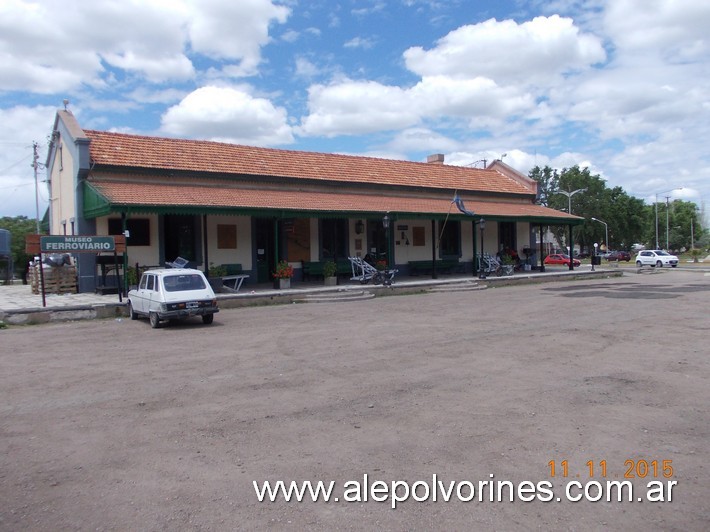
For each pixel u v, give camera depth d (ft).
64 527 13.53
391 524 13.56
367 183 87.66
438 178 99.86
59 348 36.94
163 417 21.75
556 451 17.69
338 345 36.04
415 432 19.56
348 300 63.67
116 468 16.96
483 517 13.84
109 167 64.90
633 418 20.67
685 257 272.10
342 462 17.11
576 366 29.09
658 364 29.22
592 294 67.97
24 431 20.43
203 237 69.36
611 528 13.28
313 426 20.38
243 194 70.74
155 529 13.39
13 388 26.48
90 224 63.72
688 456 17.19
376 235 86.28
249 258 73.61
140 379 27.81
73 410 22.89
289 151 87.35
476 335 39.04
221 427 20.44
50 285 65.10
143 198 58.75
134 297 49.96
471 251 97.60
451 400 23.30
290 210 66.80
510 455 17.43
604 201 238.48
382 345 35.81
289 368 29.66
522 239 106.83
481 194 102.58
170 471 16.66
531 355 31.99
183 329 44.29
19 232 124.98
